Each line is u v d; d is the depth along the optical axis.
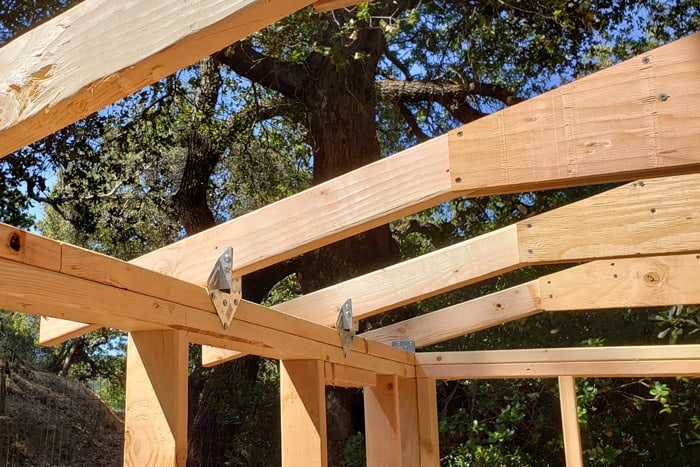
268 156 8.74
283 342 1.98
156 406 1.45
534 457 5.91
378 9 6.22
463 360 3.29
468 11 7.21
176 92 7.01
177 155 8.55
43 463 7.05
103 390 12.18
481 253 2.67
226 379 7.08
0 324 9.76
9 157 6.10
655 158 1.51
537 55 7.34
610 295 3.03
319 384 2.21
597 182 1.63
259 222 2.02
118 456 7.74
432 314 3.36
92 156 6.62
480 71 7.64
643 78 1.55
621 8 7.26
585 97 1.60
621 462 5.70
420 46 8.12
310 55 6.82
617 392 5.85
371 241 6.64
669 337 5.88
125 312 1.30
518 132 1.67
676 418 5.67
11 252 1.04
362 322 6.64
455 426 5.78
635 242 2.46
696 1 7.02
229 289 1.66
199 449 6.89
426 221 8.46
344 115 6.62
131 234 7.57
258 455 6.70
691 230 2.38
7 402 7.27
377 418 2.97
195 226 7.73
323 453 2.17
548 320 6.16
